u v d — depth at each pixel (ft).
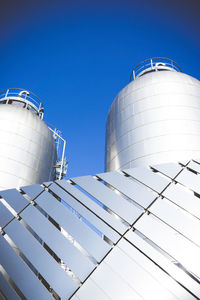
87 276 17.17
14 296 17.67
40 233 20.03
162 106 41.93
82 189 22.89
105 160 48.88
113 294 16.02
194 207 19.48
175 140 37.19
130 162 38.63
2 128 48.83
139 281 16.29
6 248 19.75
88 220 20.20
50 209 21.56
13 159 45.19
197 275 16.19
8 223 21.33
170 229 18.56
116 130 45.57
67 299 16.40
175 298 15.31
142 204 20.61
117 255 17.71
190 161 23.02
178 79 46.85
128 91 48.75
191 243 17.56
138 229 18.95
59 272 17.70
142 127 40.70
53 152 57.16
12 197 23.16
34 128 53.01
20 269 18.47
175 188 20.97
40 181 47.98
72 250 18.60
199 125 39.19
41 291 17.17
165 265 16.78
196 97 43.70
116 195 21.63
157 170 22.97
